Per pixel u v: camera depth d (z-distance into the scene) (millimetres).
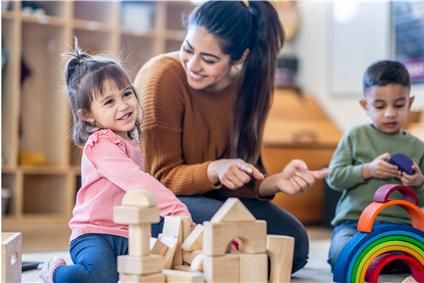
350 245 1560
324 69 4102
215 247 1179
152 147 1780
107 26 3820
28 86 3912
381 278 1755
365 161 2004
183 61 1782
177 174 1748
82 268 1393
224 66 1756
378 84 1960
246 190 1860
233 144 1910
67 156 3773
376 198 1599
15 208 3613
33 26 3805
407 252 1583
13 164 3594
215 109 1881
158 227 1590
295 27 4285
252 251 1228
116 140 1535
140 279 1140
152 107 1765
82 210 1521
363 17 3824
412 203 1632
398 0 3578
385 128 1994
